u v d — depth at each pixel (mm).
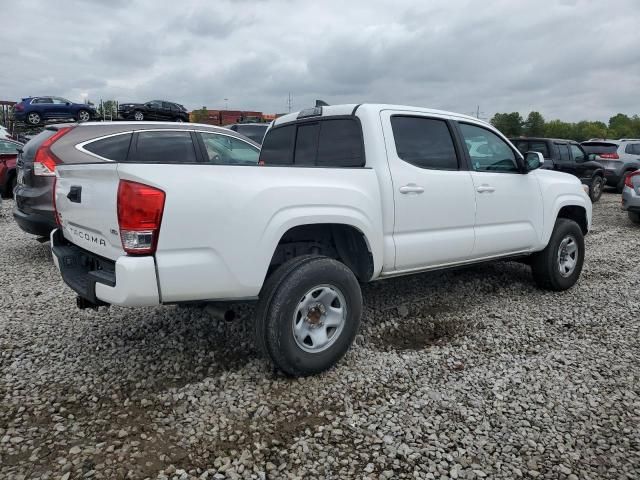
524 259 5520
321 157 4285
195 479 2379
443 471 2463
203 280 2912
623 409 3031
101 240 3100
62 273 3484
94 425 2822
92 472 2412
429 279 5863
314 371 3354
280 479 2396
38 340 3994
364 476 2422
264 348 3195
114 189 2814
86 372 3463
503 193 4762
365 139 3889
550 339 4121
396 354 3816
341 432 2770
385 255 3844
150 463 2492
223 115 33219
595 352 3854
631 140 16359
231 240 2957
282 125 4785
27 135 20953
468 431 2799
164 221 2756
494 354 3822
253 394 3160
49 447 2609
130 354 3758
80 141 6094
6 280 5773
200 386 3238
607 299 5219
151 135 6355
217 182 2928
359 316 3551
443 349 3906
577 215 5926
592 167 14141
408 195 3939
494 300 5164
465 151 4520
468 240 4453
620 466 2508
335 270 3348
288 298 3154
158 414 2934
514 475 2439
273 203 3109
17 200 6551
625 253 7684
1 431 2738
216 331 4188
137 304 2803
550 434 2775
